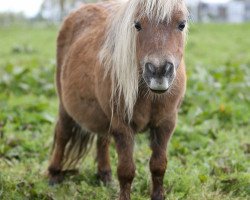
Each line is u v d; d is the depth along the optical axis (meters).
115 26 3.79
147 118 3.79
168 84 3.20
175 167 4.98
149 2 3.28
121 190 3.88
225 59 13.98
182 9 3.36
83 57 4.34
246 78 8.94
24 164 5.30
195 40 19.78
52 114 7.24
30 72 9.65
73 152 4.98
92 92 4.12
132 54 3.54
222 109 6.94
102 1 5.08
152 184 4.07
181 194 4.34
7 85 8.80
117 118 3.78
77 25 4.89
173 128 3.94
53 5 31.33
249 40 20.20
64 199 4.39
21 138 5.95
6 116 6.87
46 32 25.23
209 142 5.90
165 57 3.18
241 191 4.45
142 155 5.45
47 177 4.98
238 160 5.16
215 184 4.55
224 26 27.28
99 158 4.88
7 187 4.59
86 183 4.79
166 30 3.27
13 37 22.55
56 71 5.14
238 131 6.47
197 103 7.56
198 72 9.40
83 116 4.37
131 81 3.57
